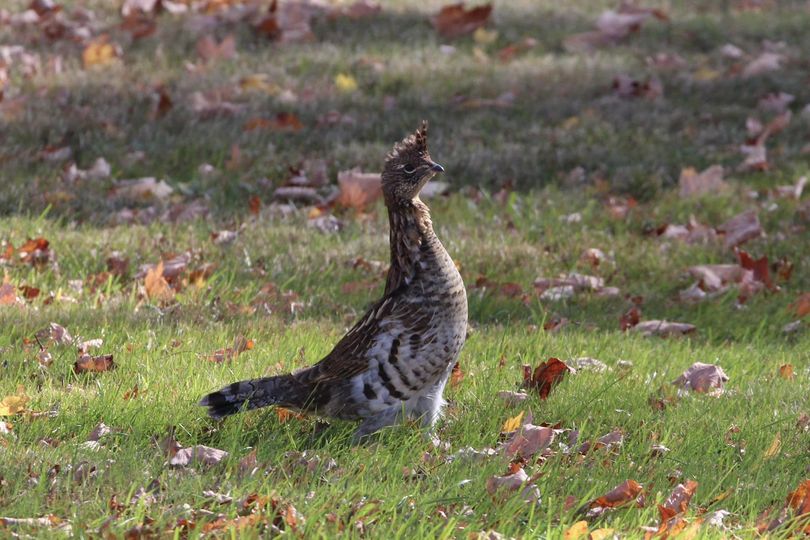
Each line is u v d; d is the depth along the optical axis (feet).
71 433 27.53
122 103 59.93
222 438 27.94
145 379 30.96
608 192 54.08
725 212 51.93
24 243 42.80
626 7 76.79
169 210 49.06
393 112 61.46
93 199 49.44
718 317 42.34
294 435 28.60
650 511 24.90
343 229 48.85
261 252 44.62
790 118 63.41
